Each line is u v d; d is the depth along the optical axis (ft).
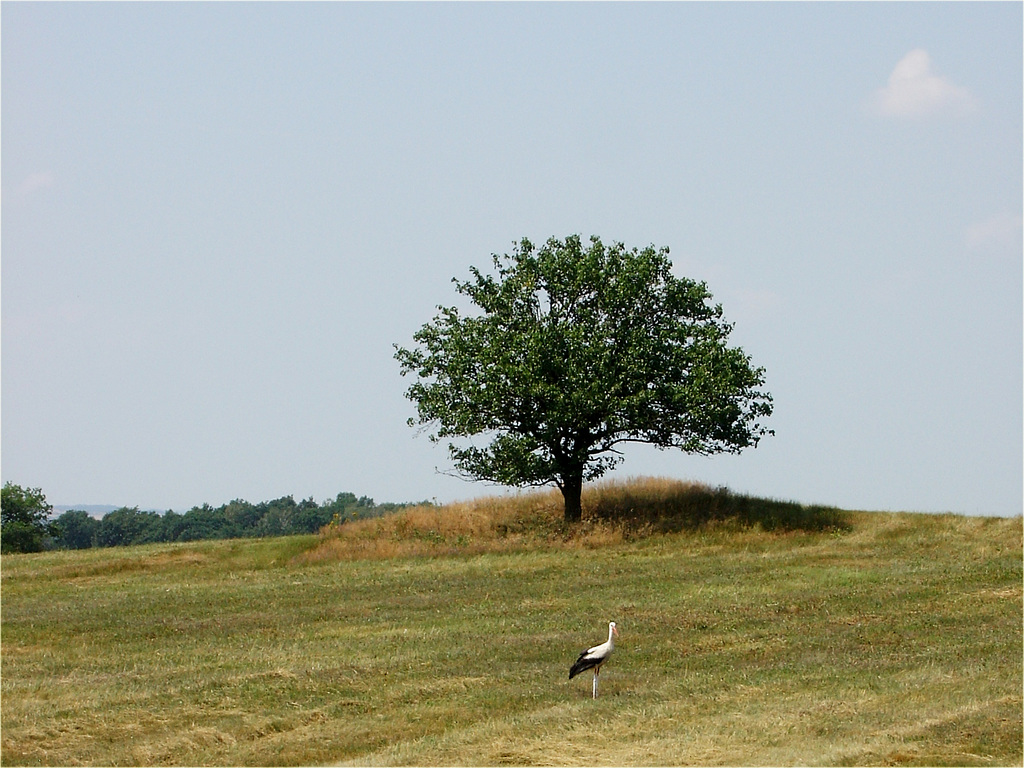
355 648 135.54
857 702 104.17
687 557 207.72
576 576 189.47
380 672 121.19
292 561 215.51
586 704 106.01
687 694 110.11
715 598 166.20
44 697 112.78
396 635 143.64
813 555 206.18
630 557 209.36
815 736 92.48
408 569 202.18
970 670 116.57
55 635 149.38
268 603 170.81
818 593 167.63
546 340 229.86
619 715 101.55
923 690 108.06
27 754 93.50
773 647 132.98
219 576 203.31
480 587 180.86
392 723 101.14
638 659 127.85
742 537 223.10
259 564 216.13
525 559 208.85
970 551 203.31
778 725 96.32
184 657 133.18
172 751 94.17
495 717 102.99
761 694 109.50
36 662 132.36
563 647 133.69
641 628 145.48
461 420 231.09
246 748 94.89
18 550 466.29
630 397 225.76
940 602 159.02
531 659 128.26
